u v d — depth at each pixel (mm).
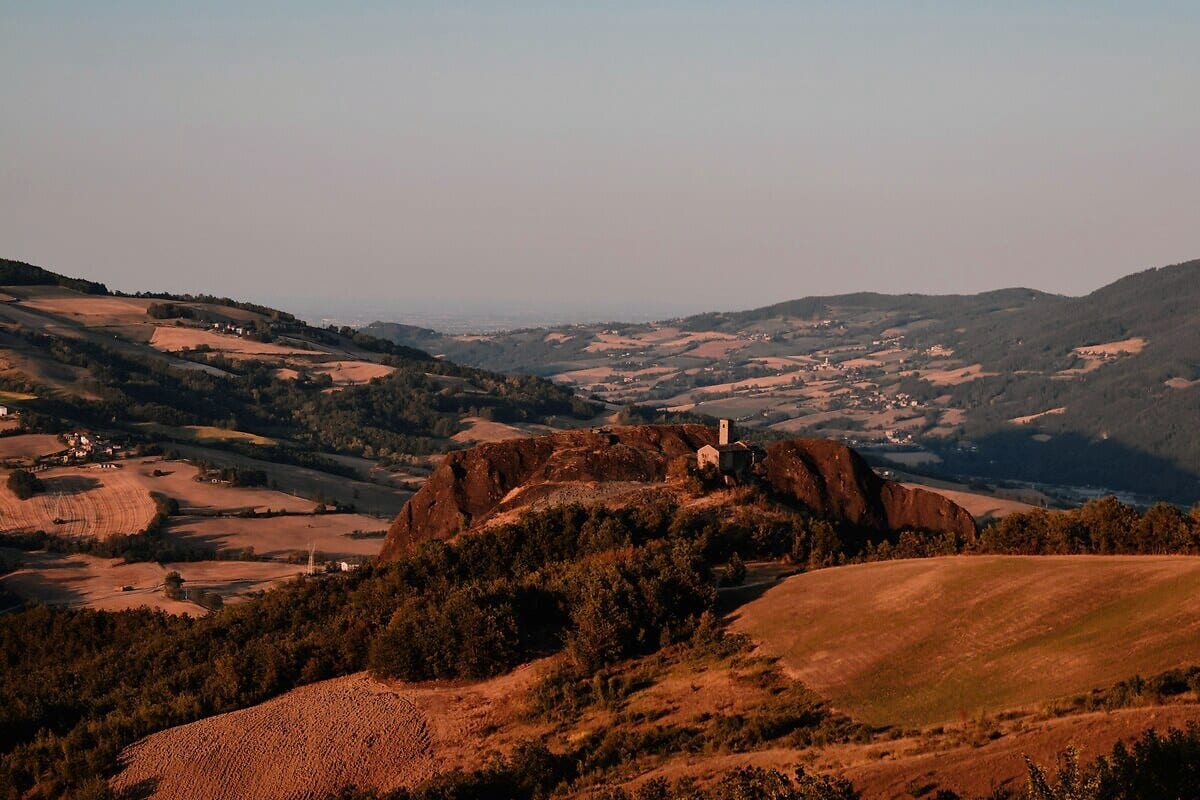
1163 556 66062
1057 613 57781
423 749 61219
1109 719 44000
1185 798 37281
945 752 45812
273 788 58844
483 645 68938
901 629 61125
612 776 53406
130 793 60281
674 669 64125
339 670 73312
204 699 70875
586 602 70188
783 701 56594
